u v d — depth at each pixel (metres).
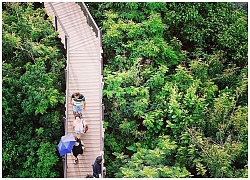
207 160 24.62
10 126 27.78
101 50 27.95
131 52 29.83
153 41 29.81
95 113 25.72
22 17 29.47
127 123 27.08
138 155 25.25
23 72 28.56
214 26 33.28
